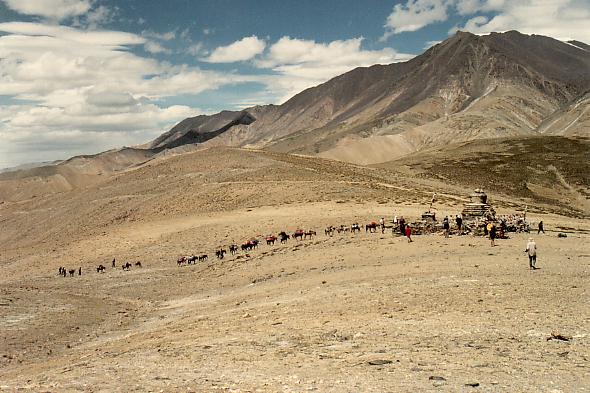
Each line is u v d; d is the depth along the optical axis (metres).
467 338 18.23
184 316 35.19
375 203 88.06
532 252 32.78
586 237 52.09
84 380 16.73
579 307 22.11
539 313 21.27
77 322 39.16
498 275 30.89
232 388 13.80
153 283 56.56
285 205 94.62
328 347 18.39
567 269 32.34
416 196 102.19
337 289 31.81
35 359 28.48
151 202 123.06
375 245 49.50
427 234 54.81
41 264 86.12
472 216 59.38
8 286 64.12
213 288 46.41
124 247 85.12
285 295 33.47
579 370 14.11
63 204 152.75
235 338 21.91
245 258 57.69
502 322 20.14
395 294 27.44
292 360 16.84
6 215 165.50
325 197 96.19
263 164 142.38
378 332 20.08
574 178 185.25
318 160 170.00
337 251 49.38
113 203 133.62
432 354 16.41
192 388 14.05
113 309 44.25
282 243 63.84
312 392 12.98
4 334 35.28
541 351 16.19
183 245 77.81
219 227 82.69
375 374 14.46
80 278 67.44
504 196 154.25
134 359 20.23
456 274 32.09
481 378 13.70
